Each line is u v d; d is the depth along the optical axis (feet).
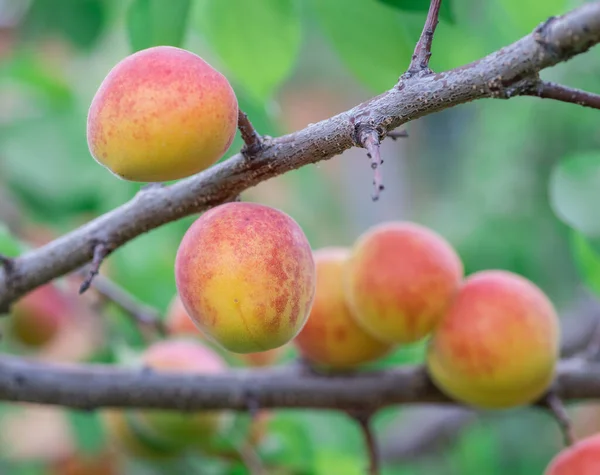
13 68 2.84
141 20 2.00
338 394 2.02
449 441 3.20
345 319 1.99
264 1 2.12
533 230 3.56
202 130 1.60
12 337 2.54
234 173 1.68
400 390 2.02
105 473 2.65
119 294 2.31
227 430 2.25
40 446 2.89
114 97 1.60
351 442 3.08
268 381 2.02
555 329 1.93
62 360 2.60
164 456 2.29
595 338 2.02
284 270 1.64
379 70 2.16
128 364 2.41
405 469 3.32
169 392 2.00
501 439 3.64
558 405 1.97
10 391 1.97
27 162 2.68
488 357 1.89
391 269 1.93
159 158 1.60
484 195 3.69
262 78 2.19
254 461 2.27
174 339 2.31
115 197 2.68
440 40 2.13
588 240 2.03
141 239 2.72
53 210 2.70
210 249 1.64
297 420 2.37
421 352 2.57
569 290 3.56
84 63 3.02
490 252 3.56
